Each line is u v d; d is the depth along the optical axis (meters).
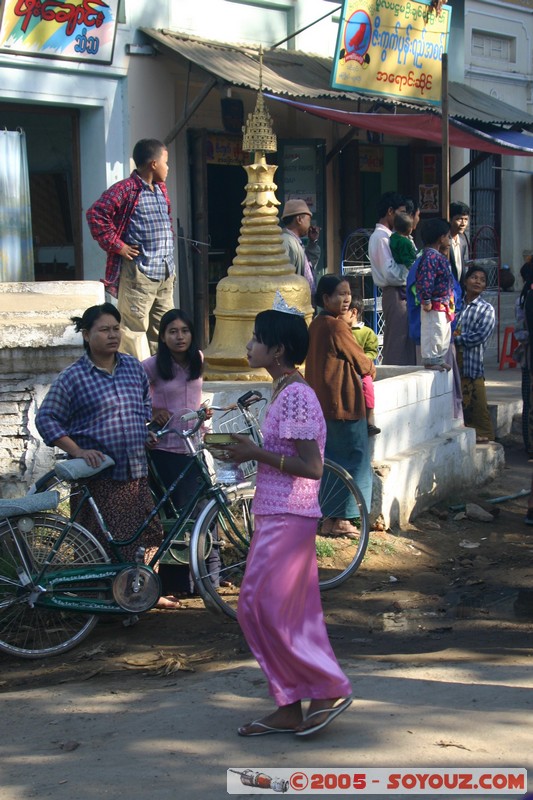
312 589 4.02
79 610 5.21
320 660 3.89
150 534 5.52
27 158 10.58
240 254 7.94
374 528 7.11
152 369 5.81
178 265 11.74
